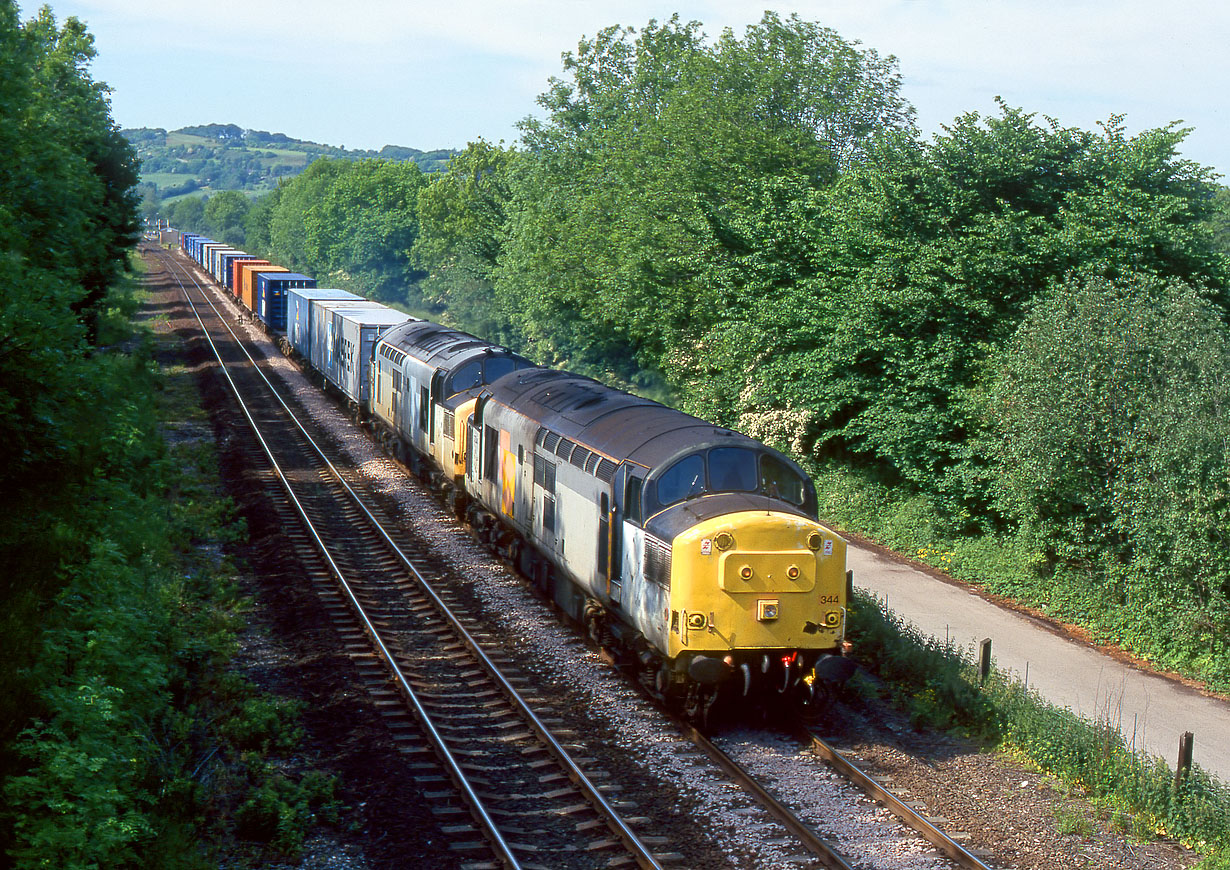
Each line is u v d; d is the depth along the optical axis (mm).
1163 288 20781
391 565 20797
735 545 12797
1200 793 11469
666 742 13039
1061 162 23109
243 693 13938
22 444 14289
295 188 127062
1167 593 17062
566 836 10758
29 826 8766
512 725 13578
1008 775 12367
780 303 25750
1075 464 18672
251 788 11414
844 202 25094
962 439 22953
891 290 22891
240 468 28219
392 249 92188
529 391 20500
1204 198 23469
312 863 10109
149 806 10375
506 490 20156
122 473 19156
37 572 13359
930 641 15859
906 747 13133
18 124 18906
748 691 13062
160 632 14156
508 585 19625
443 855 10188
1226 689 15758
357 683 14586
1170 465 16922
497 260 57219
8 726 10008
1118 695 15312
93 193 25422
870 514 24578
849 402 24766
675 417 15602
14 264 14062
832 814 11180
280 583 19031
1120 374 18109
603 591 15141
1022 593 19797
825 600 13188
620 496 14664
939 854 10383
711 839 10656
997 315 22016
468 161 74375
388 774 11789
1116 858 10484
